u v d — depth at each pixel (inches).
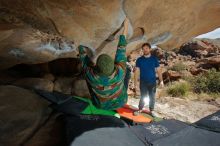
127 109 168.4
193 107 263.6
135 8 145.1
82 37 153.7
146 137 124.3
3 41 140.6
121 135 122.8
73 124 126.1
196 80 507.8
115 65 122.8
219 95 396.5
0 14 129.0
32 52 156.1
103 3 133.3
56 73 214.5
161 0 151.4
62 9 133.2
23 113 131.1
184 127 137.3
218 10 186.1
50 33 148.1
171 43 205.9
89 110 146.3
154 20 167.6
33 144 118.6
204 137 125.8
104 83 121.3
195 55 973.2
